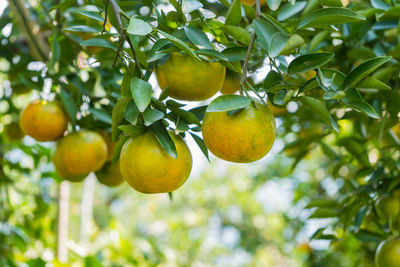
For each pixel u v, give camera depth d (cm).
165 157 73
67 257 127
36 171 145
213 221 321
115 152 78
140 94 71
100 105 98
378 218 99
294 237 207
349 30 95
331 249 160
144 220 335
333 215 102
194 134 76
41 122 95
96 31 83
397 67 90
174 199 328
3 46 116
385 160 96
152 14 107
